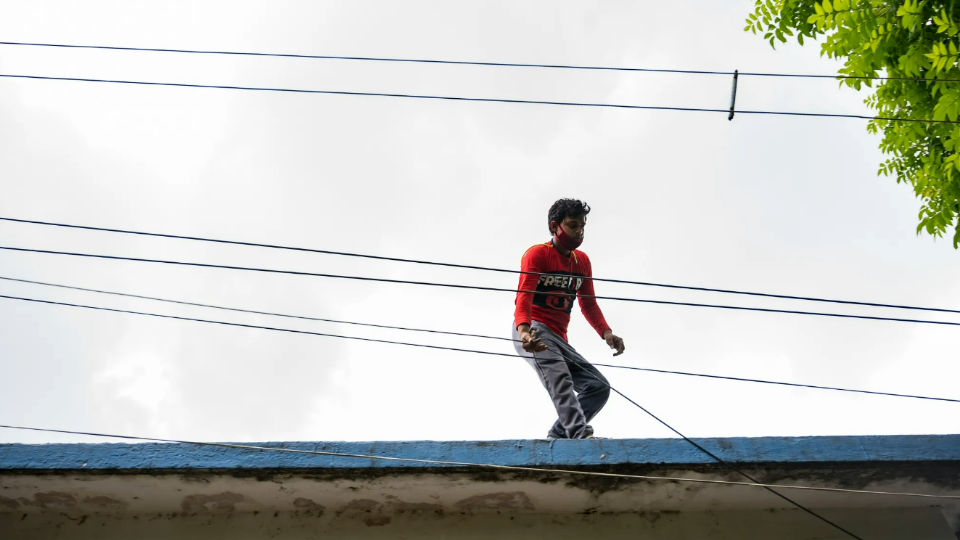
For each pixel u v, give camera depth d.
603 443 3.54
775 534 3.63
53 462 3.46
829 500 3.64
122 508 3.68
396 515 3.71
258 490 3.57
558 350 4.70
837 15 4.23
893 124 4.56
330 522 3.68
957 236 4.32
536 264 4.82
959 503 3.64
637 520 3.68
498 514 3.71
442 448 3.52
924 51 4.01
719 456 3.45
